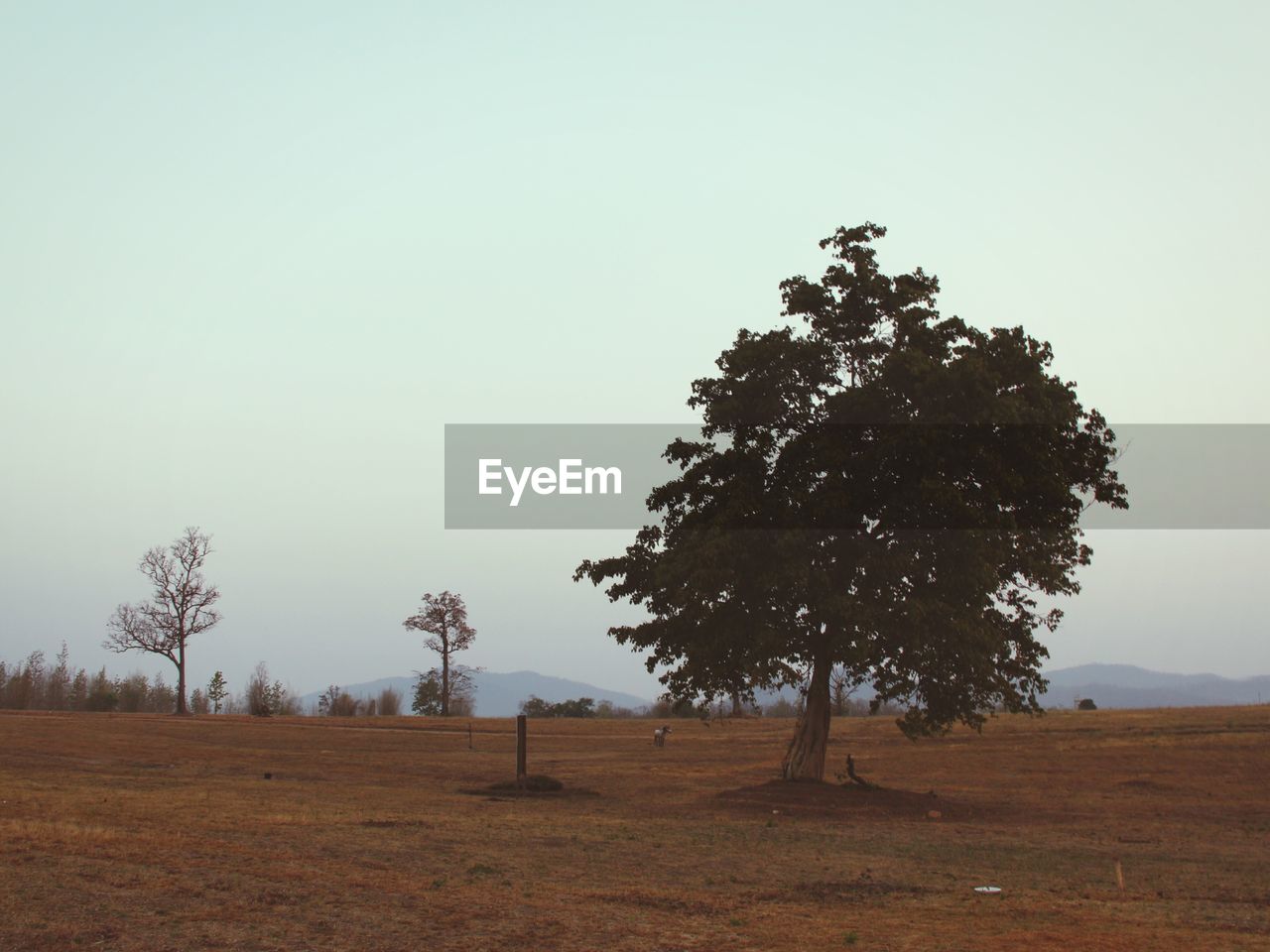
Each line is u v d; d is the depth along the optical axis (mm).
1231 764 45156
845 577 31734
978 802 35594
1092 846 24922
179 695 82438
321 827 22438
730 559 30125
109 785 31562
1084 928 14609
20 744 48594
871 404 31266
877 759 51375
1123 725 60031
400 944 12750
